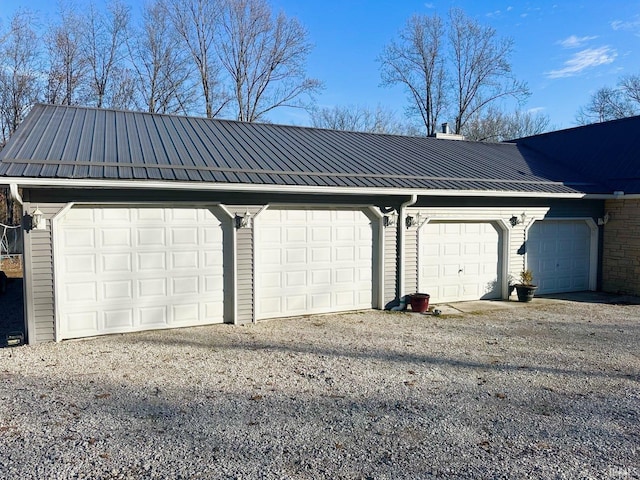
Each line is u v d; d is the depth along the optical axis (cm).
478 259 1112
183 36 2658
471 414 455
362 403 480
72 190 717
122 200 753
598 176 1259
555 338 770
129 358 636
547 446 389
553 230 1199
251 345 709
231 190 788
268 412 453
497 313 977
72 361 620
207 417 439
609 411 466
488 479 337
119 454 365
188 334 774
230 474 339
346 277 956
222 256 837
